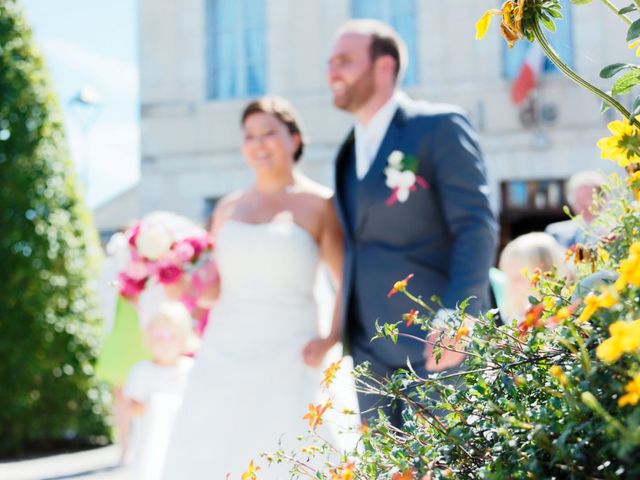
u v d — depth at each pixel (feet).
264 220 12.30
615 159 4.90
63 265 30.07
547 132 40.68
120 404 22.95
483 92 41.70
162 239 12.86
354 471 4.54
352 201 11.04
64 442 31.27
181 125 47.37
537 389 4.33
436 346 4.87
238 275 12.07
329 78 11.26
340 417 10.77
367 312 10.70
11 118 30.12
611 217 5.53
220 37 47.44
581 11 37.93
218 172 46.65
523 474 3.84
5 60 30.22
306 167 44.55
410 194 10.59
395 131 10.90
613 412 3.68
